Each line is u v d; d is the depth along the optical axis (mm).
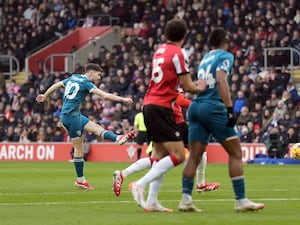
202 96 30328
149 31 103062
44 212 30422
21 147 93000
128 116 89625
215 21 98312
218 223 26984
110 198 37188
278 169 67500
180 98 36844
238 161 30328
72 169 68688
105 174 60062
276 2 98938
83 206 33000
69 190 42656
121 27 110062
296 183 48844
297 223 27188
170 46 30875
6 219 28094
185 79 30297
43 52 110375
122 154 87000
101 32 109688
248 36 94375
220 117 30031
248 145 81812
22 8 114812
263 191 42188
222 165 76312
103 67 100312
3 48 113250
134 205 33438
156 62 30938
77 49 111000
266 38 94250
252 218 28438
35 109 96938
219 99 30156
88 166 74688
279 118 81938
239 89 87250
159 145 32250
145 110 31078
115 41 109500
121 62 99875
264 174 59531
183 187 30719
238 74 88375
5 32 114125
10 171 65062
